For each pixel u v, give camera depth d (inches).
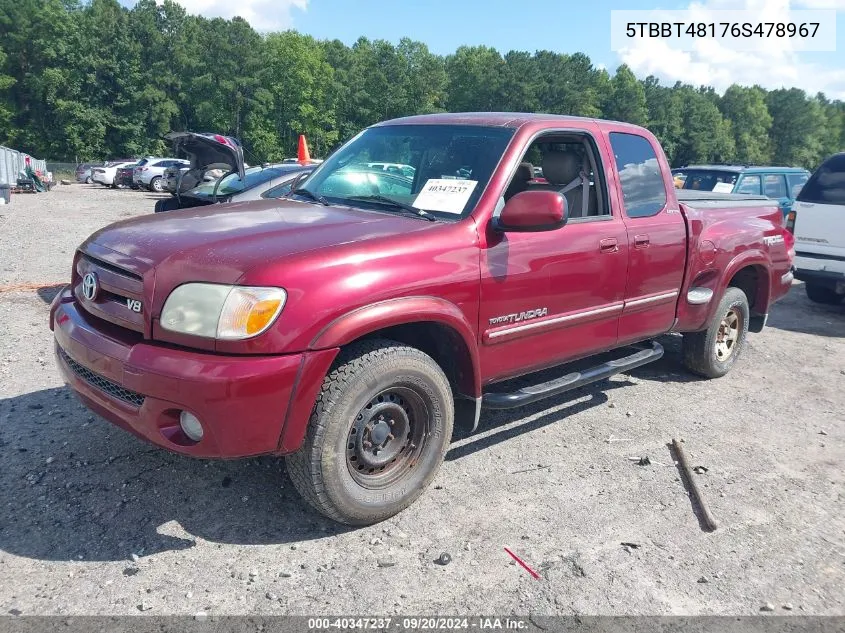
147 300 113.2
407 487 131.2
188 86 3115.2
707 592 115.0
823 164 336.8
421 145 159.2
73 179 2191.2
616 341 177.2
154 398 108.6
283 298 109.0
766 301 239.1
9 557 113.3
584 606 109.5
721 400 210.1
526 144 150.1
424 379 127.6
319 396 115.5
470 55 3875.5
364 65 3545.8
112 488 135.9
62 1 3260.3
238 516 129.3
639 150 184.2
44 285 319.9
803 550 129.3
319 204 154.9
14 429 159.2
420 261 125.3
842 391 225.8
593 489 148.2
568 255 153.4
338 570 115.1
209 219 137.7
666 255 184.2
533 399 151.9
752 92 5177.2
